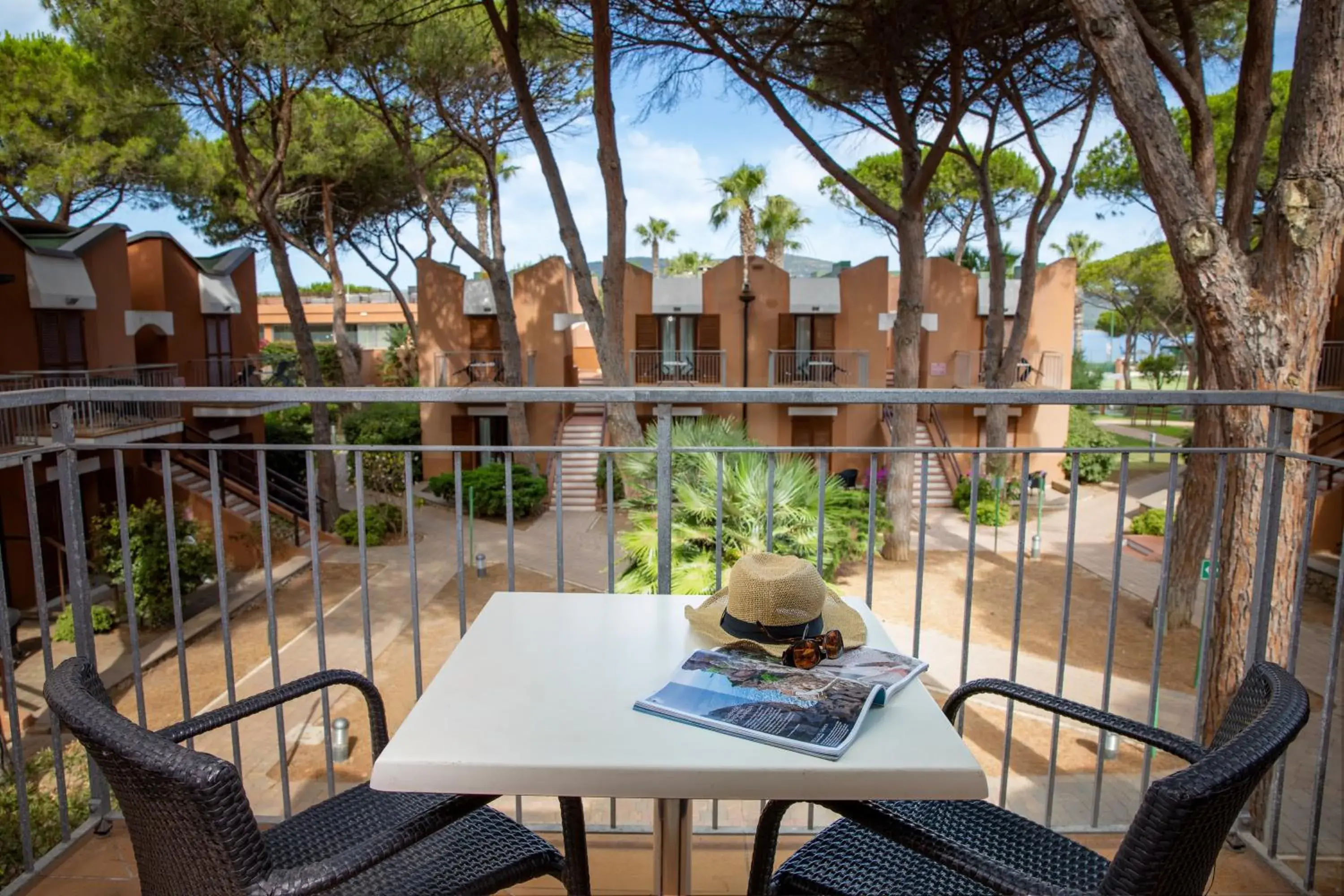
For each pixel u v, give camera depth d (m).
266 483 2.17
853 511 11.09
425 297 21.77
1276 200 4.66
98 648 10.87
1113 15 4.40
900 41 9.99
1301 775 7.12
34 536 2.13
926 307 21.88
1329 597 11.77
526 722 1.26
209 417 18.05
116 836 2.25
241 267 20.17
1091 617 11.99
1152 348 42.94
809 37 10.34
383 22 11.36
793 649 1.43
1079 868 1.42
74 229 16.55
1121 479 2.25
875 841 1.50
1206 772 0.92
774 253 27.42
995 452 2.20
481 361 21.77
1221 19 10.15
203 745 8.12
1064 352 22.36
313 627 11.65
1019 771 7.69
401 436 23.25
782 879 1.42
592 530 17.30
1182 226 4.60
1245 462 4.96
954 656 10.45
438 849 1.45
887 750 1.18
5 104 14.95
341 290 23.80
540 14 11.44
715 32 10.19
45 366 14.17
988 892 1.37
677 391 2.12
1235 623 5.08
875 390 2.17
